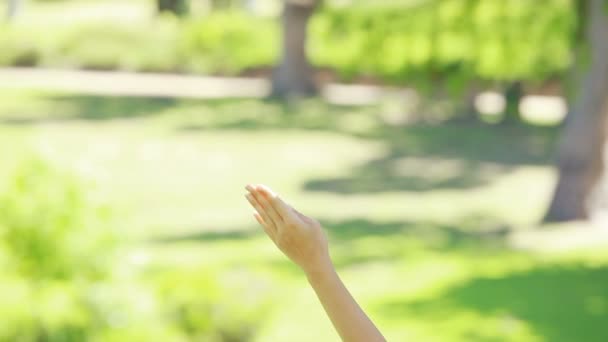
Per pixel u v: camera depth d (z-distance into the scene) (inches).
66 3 3550.7
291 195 1238.9
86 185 386.6
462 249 930.7
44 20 3144.7
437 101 1903.3
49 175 382.9
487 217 1100.5
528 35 1155.9
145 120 1860.2
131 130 1739.7
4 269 370.9
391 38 1334.9
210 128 1790.1
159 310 401.7
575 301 735.1
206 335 419.2
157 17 3122.5
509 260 876.0
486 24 1171.9
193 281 427.8
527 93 2223.2
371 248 936.3
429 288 776.9
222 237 981.2
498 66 1218.6
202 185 1291.8
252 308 428.1
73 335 343.0
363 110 2050.9
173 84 2389.3
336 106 2098.9
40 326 338.3
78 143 1590.8
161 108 2017.7
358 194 1245.7
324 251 132.3
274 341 622.2
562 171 1050.7
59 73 2498.8
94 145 1579.7
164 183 1300.4
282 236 131.9
